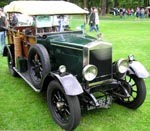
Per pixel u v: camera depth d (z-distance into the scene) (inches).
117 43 430.6
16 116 164.9
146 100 190.4
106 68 161.8
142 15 1290.6
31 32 199.0
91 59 154.2
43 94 200.5
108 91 168.2
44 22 187.8
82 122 157.6
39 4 198.4
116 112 171.0
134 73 163.9
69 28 198.5
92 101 148.9
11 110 173.3
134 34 558.6
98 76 159.0
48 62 165.2
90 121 158.9
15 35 230.7
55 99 159.0
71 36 185.8
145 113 170.2
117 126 153.3
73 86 140.3
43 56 166.2
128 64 168.1
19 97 195.5
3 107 177.8
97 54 155.9
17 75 241.3
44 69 163.9
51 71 164.6
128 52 354.0
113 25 792.9
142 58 318.0
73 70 165.0
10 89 212.1
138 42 443.5
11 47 236.8
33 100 189.9
